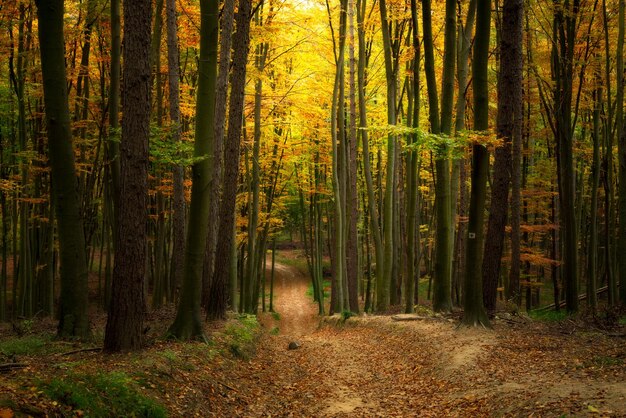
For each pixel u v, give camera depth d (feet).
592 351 29.48
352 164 67.05
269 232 101.45
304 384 33.27
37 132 60.85
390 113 61.72
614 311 44.45
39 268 65.67
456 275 68.39
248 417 24.75
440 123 50.88
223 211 45.37
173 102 47.06
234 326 42.91
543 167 67.46
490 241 44.11
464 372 30.07
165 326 40.93
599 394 20.70
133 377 22.58
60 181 32.22
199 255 34.50
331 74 74.08
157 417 19.98
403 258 77.61
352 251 68.39
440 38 66.95
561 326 39.29
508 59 40.83
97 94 68.64
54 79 31.22
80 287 32.81
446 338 38.60
